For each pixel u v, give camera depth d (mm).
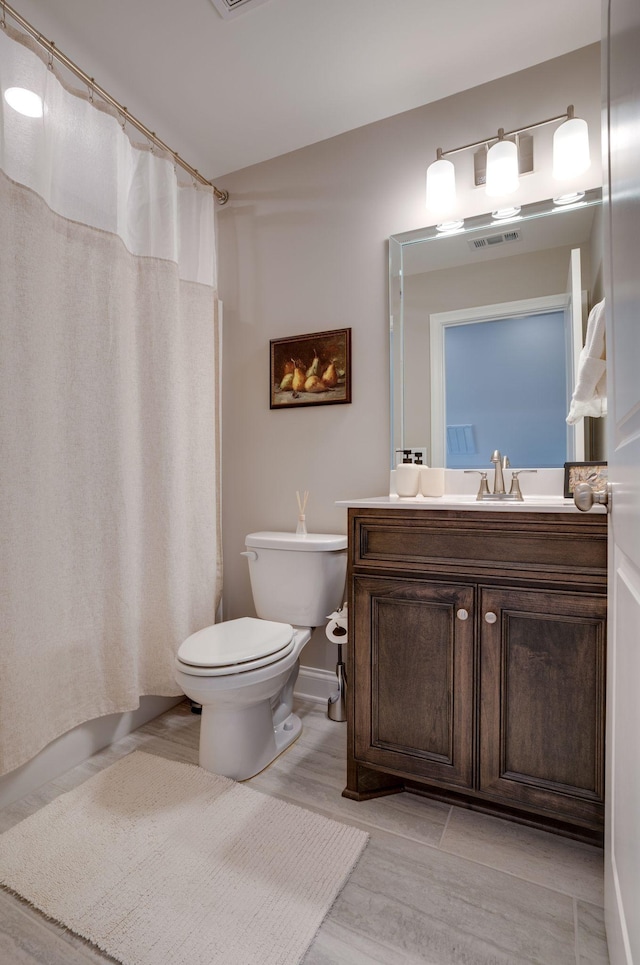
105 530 1714
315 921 1064
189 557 2082
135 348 1865
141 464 1896
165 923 1061
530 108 1767
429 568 1394
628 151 671
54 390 1550
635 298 639
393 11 1523
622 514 795
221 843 1293
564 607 1232
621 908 780
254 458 2312
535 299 1775
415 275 1959
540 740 1258
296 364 2191
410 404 1964
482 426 1852
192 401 2094
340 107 1948
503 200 1813
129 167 1826
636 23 601
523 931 1052
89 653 1667
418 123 1954
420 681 1401
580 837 1307
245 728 1604
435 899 1133
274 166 2256
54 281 1539
